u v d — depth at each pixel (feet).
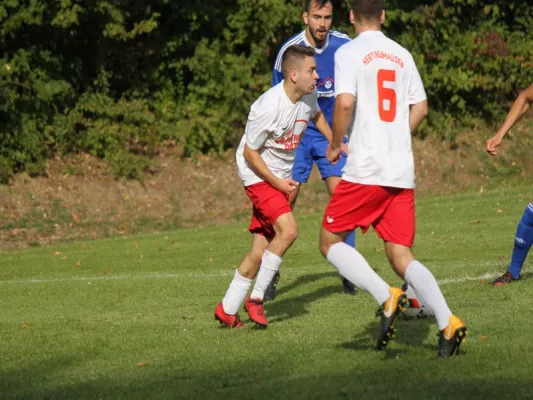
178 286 108.37
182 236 177.17
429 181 251.19
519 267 90.53
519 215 168.86
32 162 231.50
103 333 79.00
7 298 109.19
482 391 51.67
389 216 61.67
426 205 194.08
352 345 66.49
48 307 99.04
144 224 217.77
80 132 245.65
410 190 61.87
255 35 259.80
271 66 265.54
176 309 91.30
